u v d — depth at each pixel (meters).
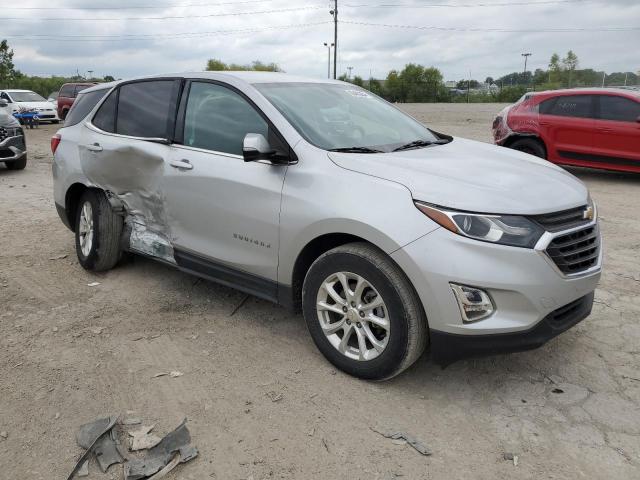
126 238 4.90
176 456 2.72
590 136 10.10
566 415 3.06
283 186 3.52
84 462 2.69
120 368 3.52
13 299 4.59
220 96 4.08
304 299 3.54
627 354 3.69
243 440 2.85
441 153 3.80
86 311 4.37
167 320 4.21
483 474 2.62
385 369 3.21
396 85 71.81
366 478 2.60
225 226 3.88
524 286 2.89
